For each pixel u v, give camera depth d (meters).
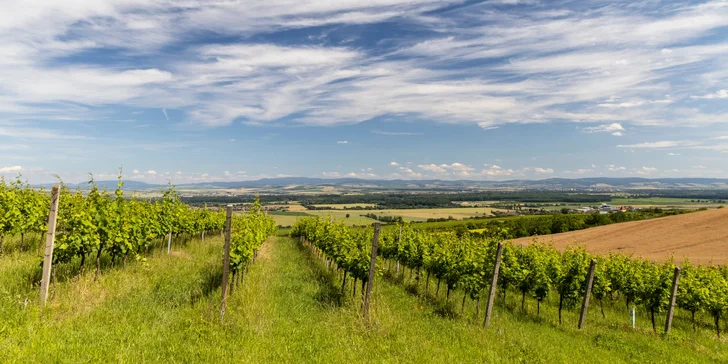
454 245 19.77
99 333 7.77
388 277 21.81
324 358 8.52
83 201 11.62
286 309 12.09
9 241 15.12
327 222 27.08
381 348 9.47
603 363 10.38
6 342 6.57
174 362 7.16
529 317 15.89
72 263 12.32
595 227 56.06
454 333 11.66
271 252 28.59
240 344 8.57
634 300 18.05
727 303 15.45
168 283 12.27
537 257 17.95
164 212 18.41
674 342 13.46
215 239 29.25
